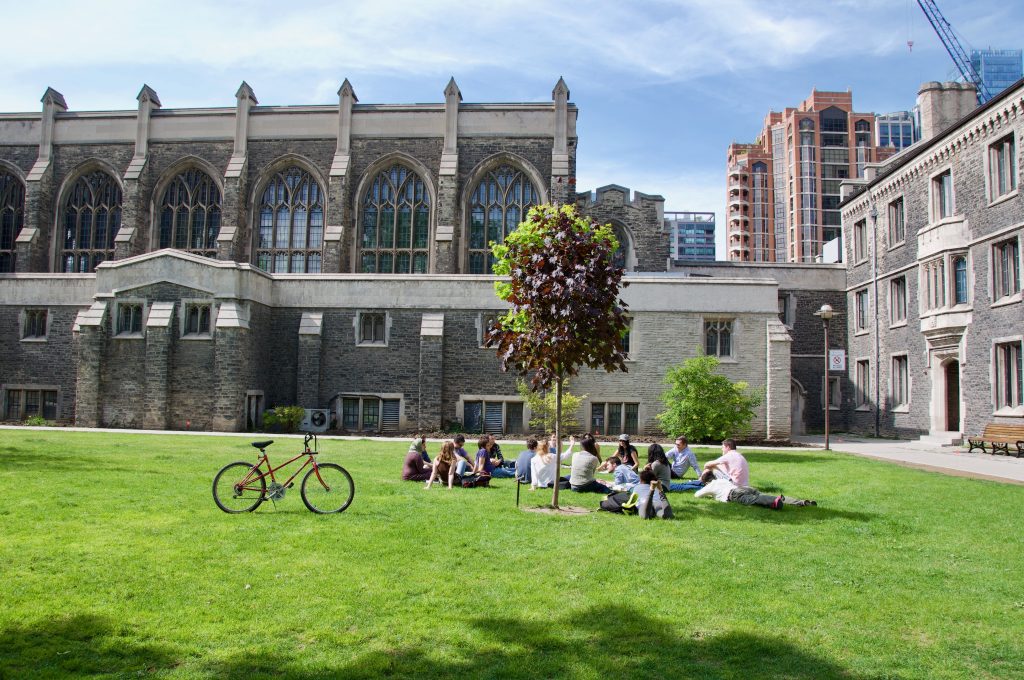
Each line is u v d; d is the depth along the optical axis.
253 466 11.03
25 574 7.49
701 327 29.84
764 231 154.75
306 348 30.55
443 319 30.47
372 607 6.81
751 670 5.65
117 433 25.92
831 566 8.55
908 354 32.75
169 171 40.75
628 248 39.97
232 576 7.60
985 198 27.36
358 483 14.33
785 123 150.25
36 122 42.03
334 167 39.03
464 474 14.77
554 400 28.53
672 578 7.93
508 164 40.09
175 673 5.38
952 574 8.29
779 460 21.12
